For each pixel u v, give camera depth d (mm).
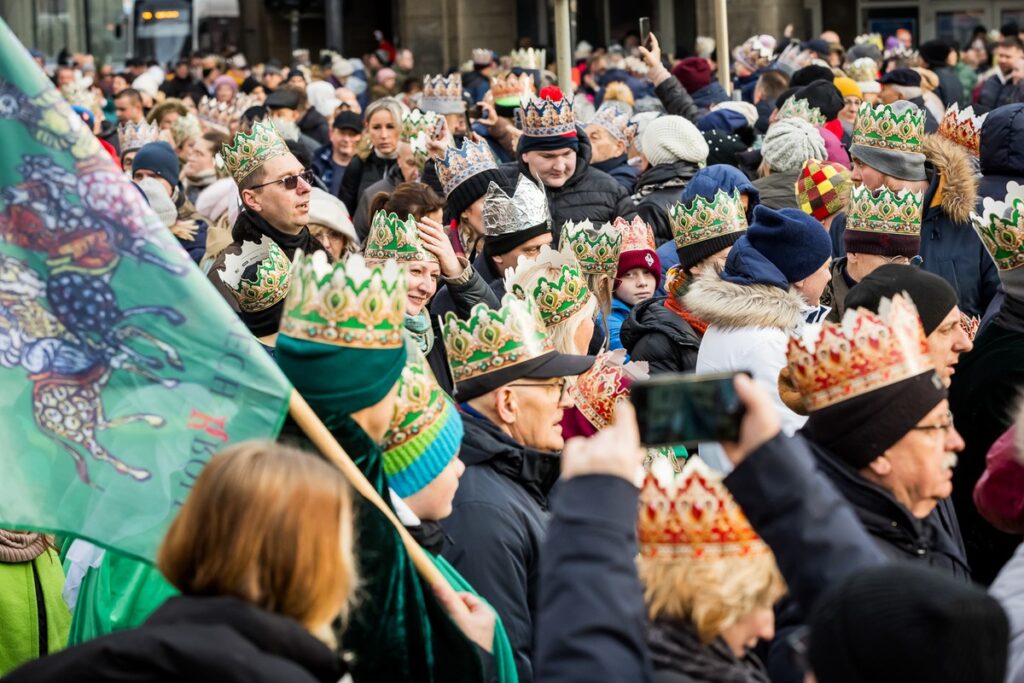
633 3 35688
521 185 7598
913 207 6945
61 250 4141
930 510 4434
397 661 4074
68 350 4133
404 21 37875
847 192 8508
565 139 9141
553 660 3072
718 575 3396
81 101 17141
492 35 36438
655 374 6777
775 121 11469
